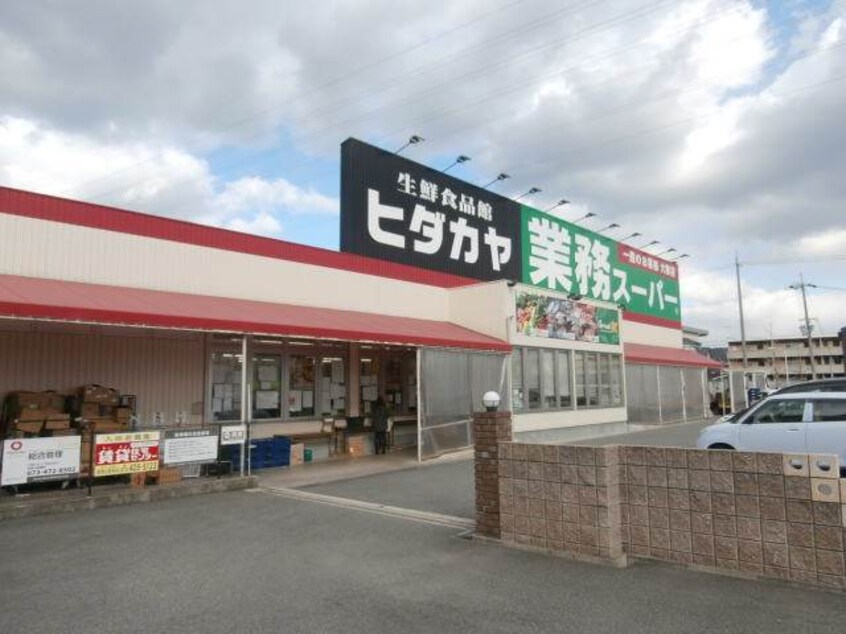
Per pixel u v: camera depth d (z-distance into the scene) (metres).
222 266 13.99
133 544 7.33
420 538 7.60
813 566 5.57
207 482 10.78
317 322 13.36
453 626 4.83
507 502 7.14
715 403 33.97
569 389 20.69
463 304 19.30
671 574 6.04
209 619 4.98
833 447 10.18
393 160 18.91
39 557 6.77
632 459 6.57
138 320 10.00
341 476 12.77
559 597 5.46
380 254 18.11
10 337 11.00
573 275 26.75
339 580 5.96
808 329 64.50
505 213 23.22
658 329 33.03
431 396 15.41
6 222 10.97
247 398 11.79
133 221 12.62
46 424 10.11
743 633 4.66
